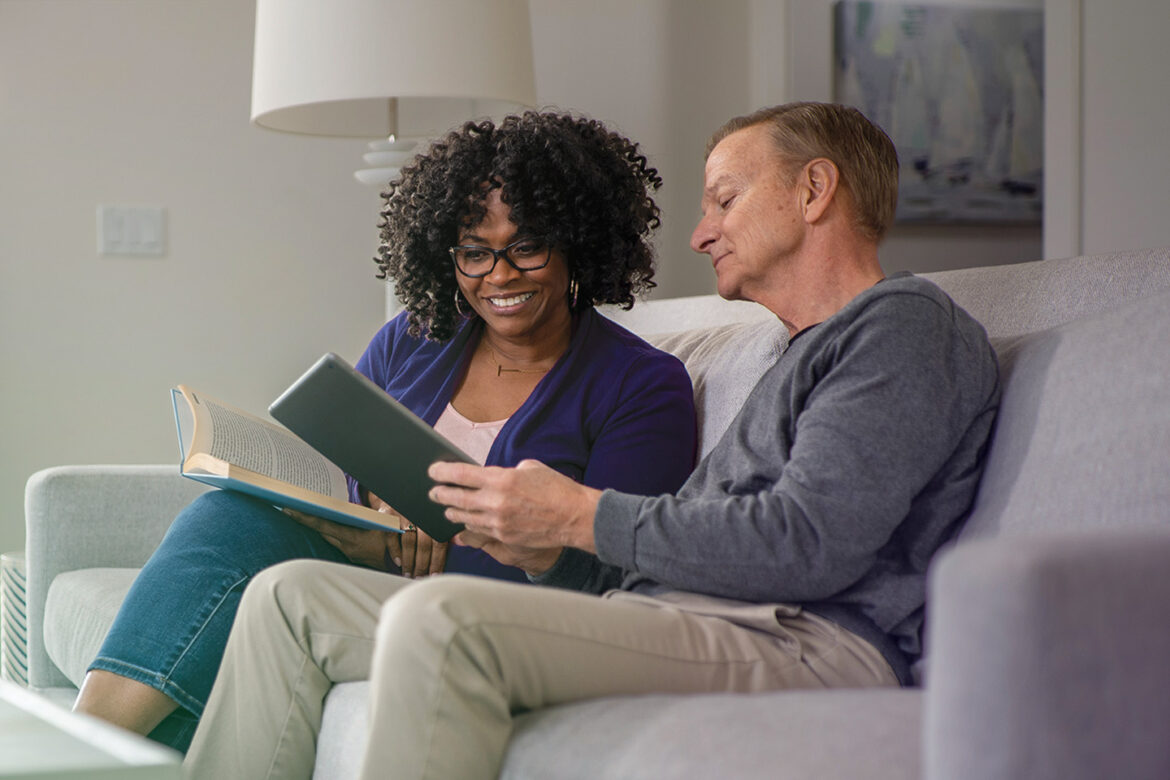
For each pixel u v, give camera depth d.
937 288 1.24
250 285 3.40
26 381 3.24
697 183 3.67
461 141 1.67
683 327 2.14
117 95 3.29
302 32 2.51
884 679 1.15
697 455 1.67
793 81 3.66
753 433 1.31
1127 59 2.79
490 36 2.54
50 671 2.14
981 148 3.86
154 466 2.27
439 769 0.95
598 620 1.06
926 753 0.72
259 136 3.40
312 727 1.23
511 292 1.62
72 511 2.15
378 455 1.33
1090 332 1.16
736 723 0.89
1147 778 0.72
